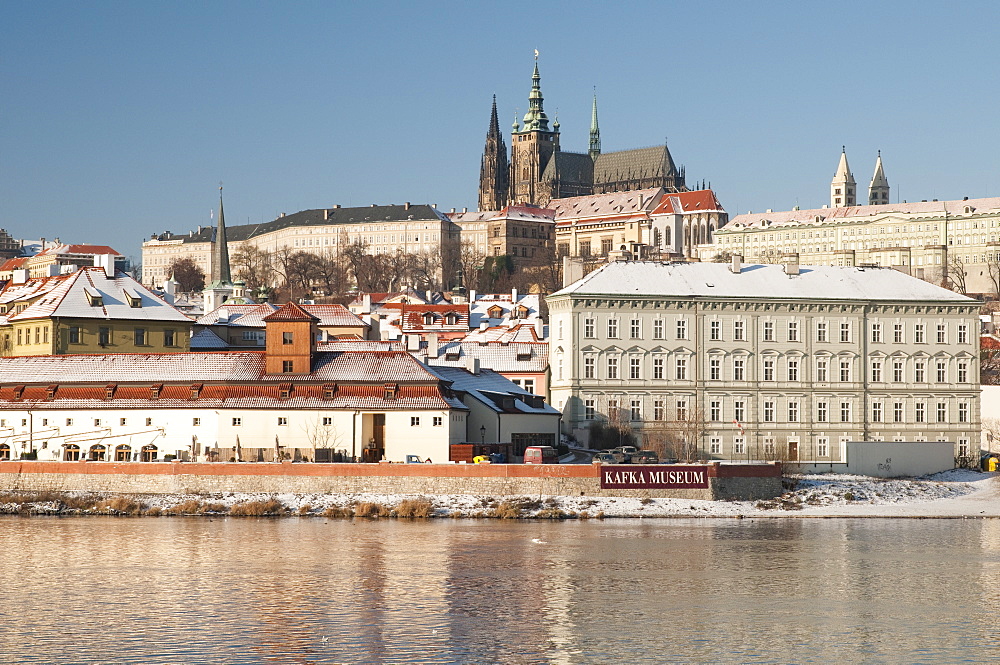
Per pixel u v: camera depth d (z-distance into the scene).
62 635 123.00
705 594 142.50
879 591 144.62
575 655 118.81
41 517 188.88
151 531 176.25
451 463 198.50
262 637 122.81
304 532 176.25
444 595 140.00
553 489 197.00
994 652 120.94
